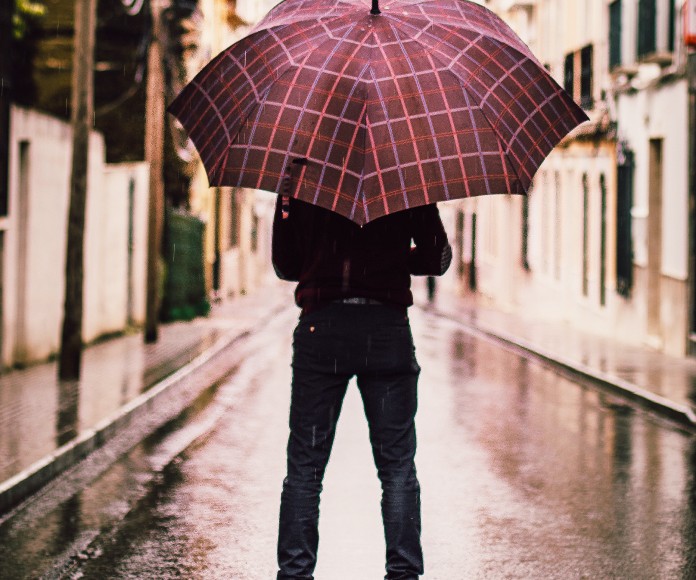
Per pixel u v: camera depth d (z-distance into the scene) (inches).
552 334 1084.5
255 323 1194.6
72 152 620.1
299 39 187.5
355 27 187.3
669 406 552.4
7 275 666.8
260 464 411.5
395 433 200.1
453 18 192.5
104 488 370.0
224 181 183.5
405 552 200.2
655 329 939.3
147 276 896.9
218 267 1648.6
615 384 653.9
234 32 1791.3
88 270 862.5
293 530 200.7
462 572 268.4
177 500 349.4
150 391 584.4
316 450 201.2
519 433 489.7
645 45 920.9
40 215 729.0
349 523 315.9
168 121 1198.9
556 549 290.4
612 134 1059.3
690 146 832.9
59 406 522.9
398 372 198.1
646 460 425.4
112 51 1155.3
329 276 194.5
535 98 187.5
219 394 626.2
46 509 339.6
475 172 179.9
